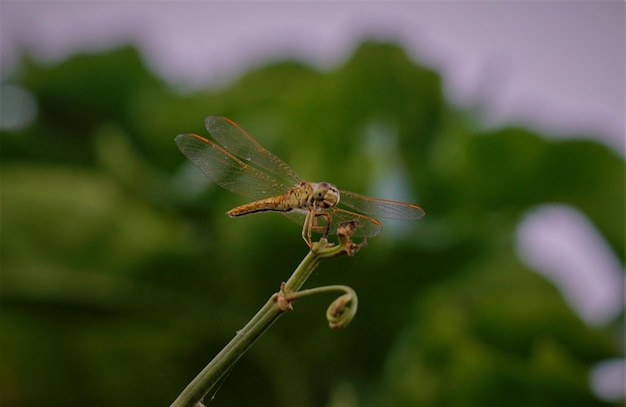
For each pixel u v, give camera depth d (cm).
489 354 71
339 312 63
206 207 73
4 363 74
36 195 72
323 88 74
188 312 73
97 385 74
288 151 73
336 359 73
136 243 72
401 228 72
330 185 67
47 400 74
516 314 74
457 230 73
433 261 72
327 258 63
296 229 71
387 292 72
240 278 72
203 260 72
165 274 72
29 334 73
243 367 72
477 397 71
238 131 68
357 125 74
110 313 73
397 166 74
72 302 72
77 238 72
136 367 74
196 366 74
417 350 72
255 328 62
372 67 74
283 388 73
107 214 72
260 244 71
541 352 71
